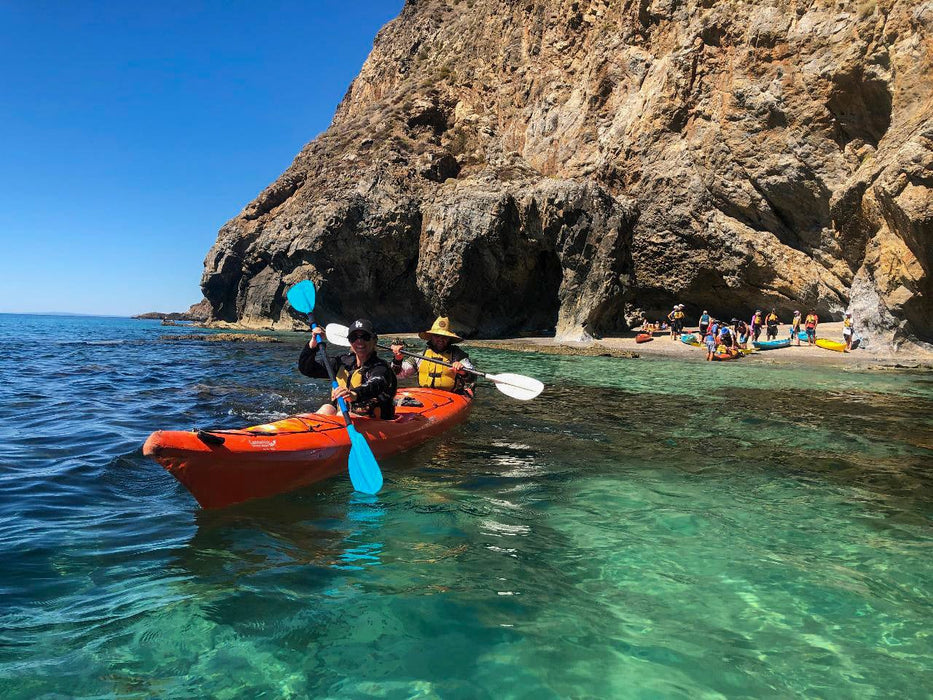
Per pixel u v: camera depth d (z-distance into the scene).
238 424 6.42
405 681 2.00
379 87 45.28
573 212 22.98
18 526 3.30
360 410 4.89
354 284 30.27
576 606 2.55
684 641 2.30
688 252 24.33
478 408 7.49
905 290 16.67
